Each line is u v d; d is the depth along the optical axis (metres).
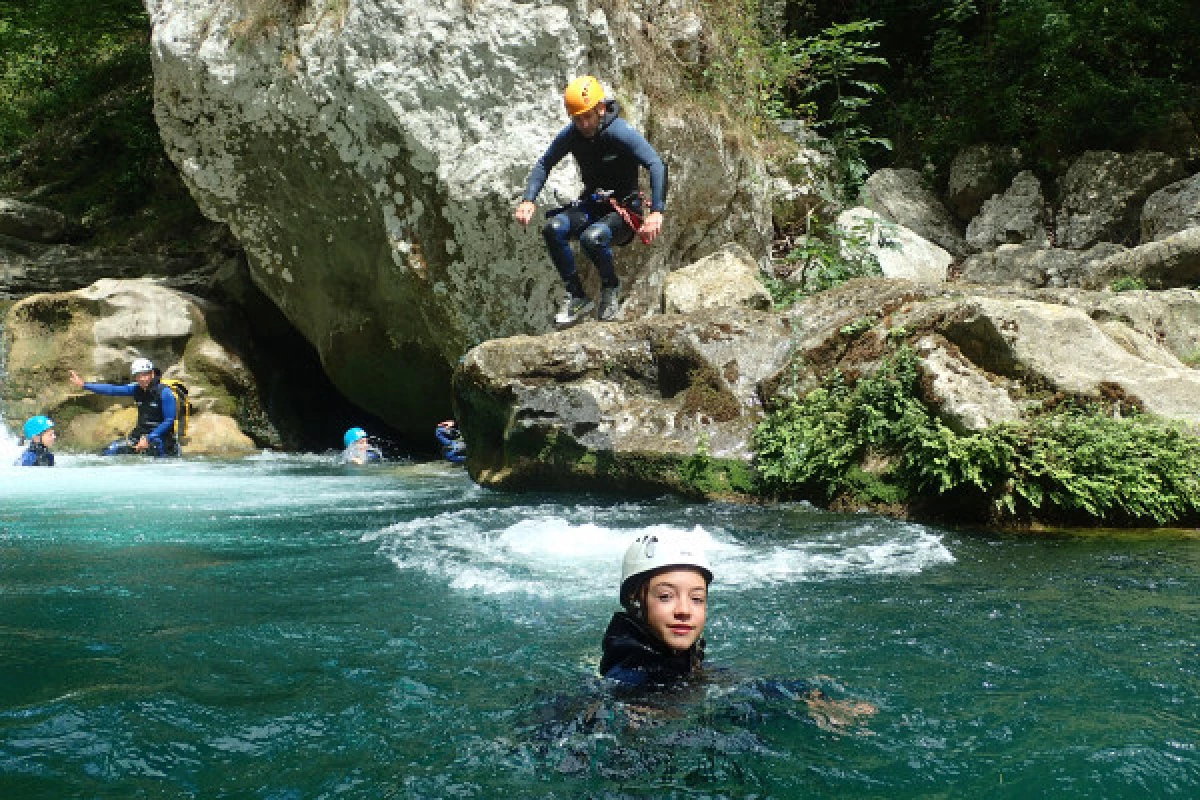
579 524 6.27
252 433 12.89
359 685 3.14
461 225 9.91
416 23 9.62
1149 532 5.99
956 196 13.33
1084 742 2.57
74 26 18.80
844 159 12.51
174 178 16.41
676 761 2.49
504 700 2.99
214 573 4.91
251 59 10.37
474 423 8.70
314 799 2.30
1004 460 6.19
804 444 7.01
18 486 8.67
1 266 14.29
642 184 10.02
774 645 3.56
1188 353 7.89
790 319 8.00
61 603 4.28
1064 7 13.53
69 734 2.69
